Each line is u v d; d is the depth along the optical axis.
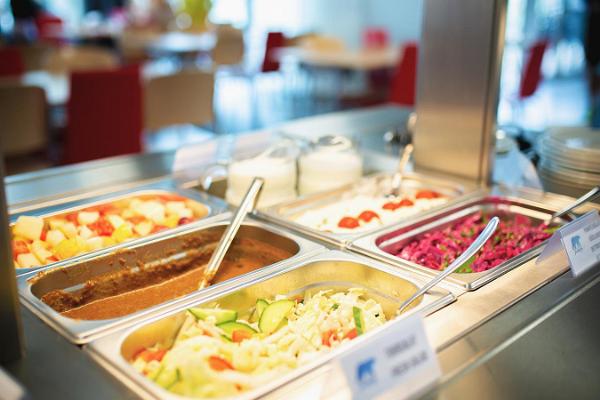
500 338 0.93
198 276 1.36
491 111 1.60
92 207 1.53
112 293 1.28
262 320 1.02
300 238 1.31
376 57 5.95
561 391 0.85
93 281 1.25
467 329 0.94
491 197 1.59
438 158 1.76
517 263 1.18
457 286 1.08
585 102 6.89
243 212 1.35
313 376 0.80
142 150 3.45
